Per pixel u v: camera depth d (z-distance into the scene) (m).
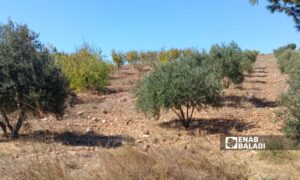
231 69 16.23
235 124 11.02
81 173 4.77
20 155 7.14
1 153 7.46
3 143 8.48
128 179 4.40
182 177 4.46
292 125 7.46
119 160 4.73
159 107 10.96
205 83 10.88
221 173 4.88
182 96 10.62
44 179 4.25
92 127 11.04
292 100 7.52
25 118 9.54
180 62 11.92
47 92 9.19
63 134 9.77
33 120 10.11
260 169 6.25
